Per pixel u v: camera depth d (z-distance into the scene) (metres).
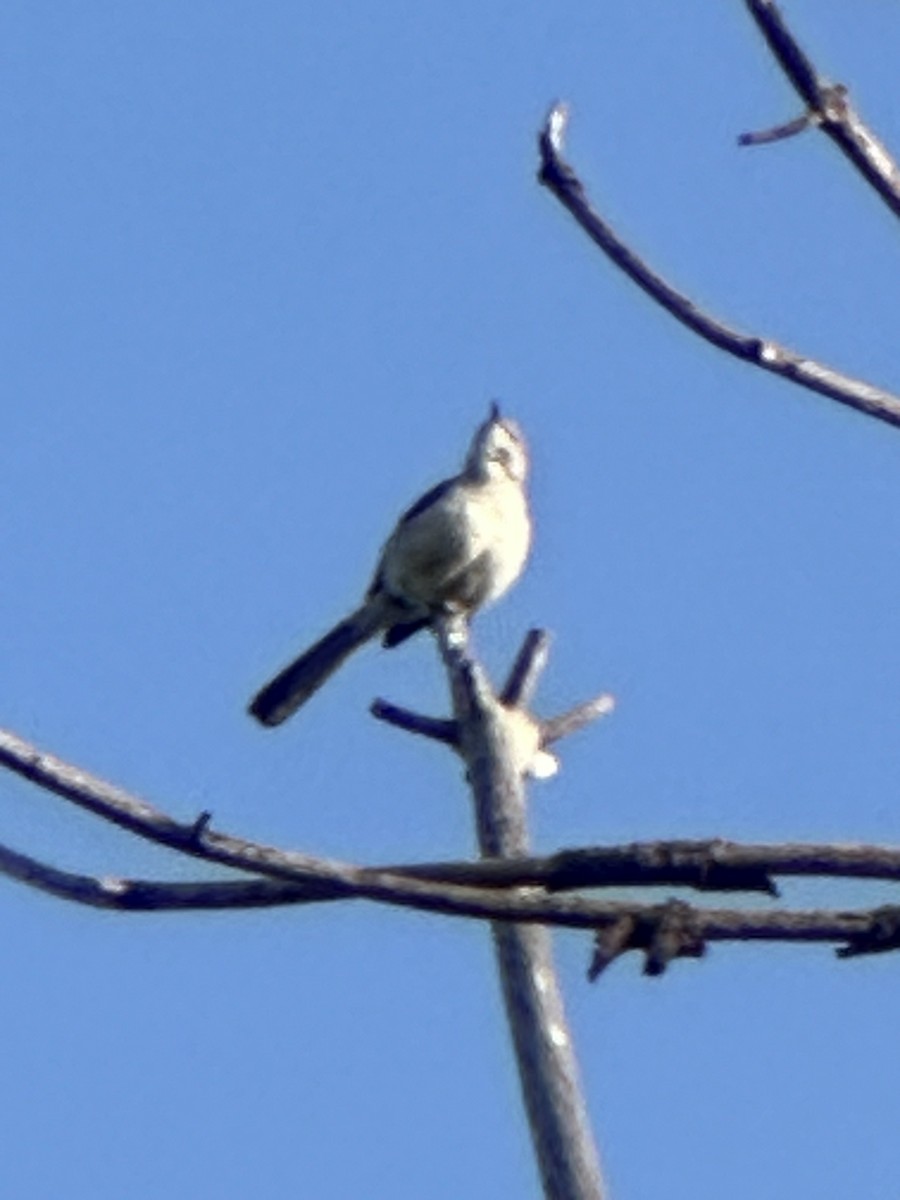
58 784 6.04
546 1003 7.51
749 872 6.08
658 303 7.35
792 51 7.04
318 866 6.13
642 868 6.12
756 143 7.09
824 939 6.05
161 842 6.09
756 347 7.13
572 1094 7.38
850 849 6.06
